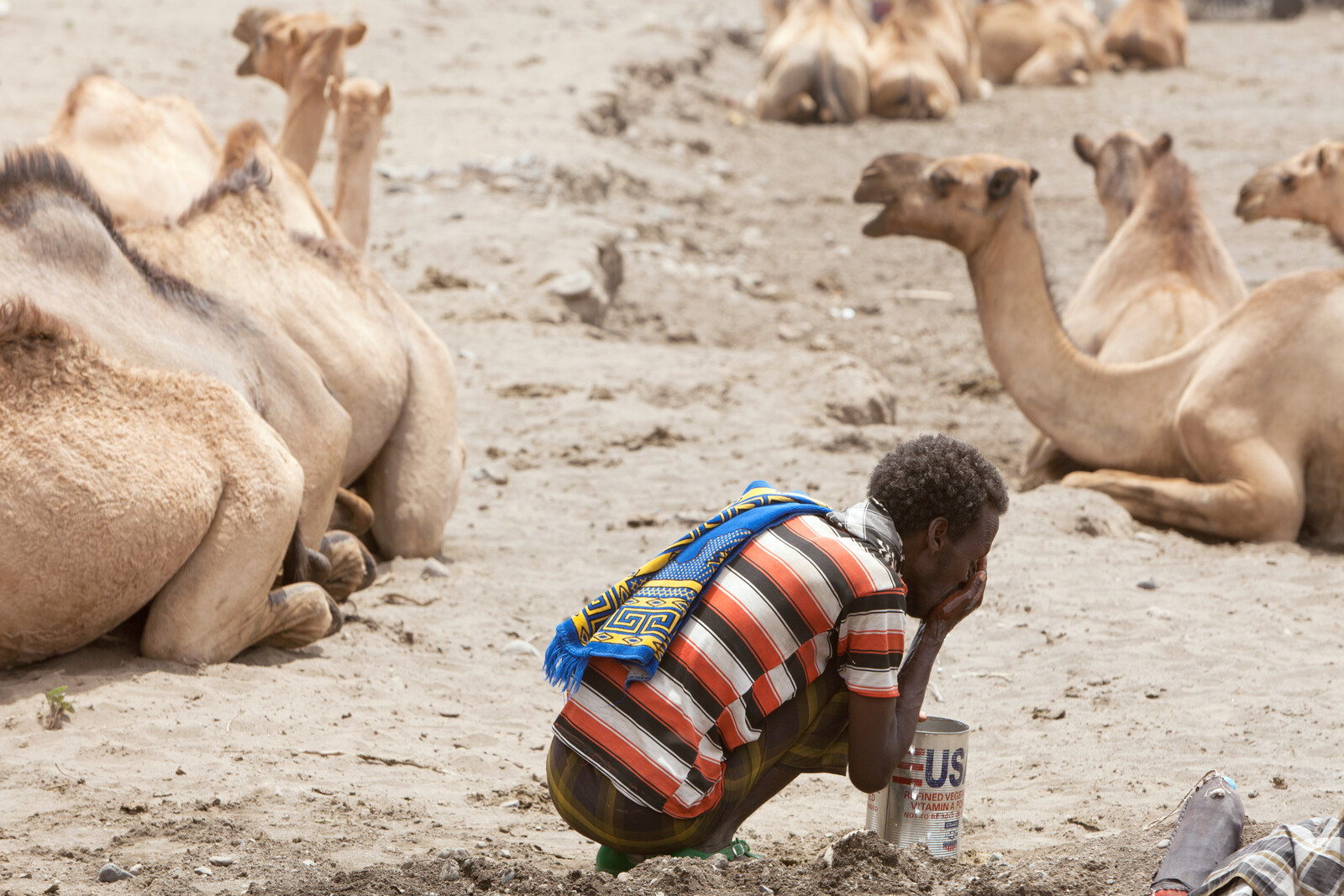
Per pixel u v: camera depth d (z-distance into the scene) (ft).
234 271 78.95
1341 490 101.14
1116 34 368.89
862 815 56.80
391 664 71.72
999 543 94.63
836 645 44.45
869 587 43.55
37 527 60.13
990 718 67.67
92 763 55.42
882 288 190.80
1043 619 80.89
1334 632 79.51
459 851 44.55
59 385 62.44
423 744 61.26
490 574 88.02
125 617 65.41
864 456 117.91
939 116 296.71
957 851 48.01
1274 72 355.97
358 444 83.51
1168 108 304.50
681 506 103.19
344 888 42.16
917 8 322.96
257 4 313.94
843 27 302.45
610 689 44.14
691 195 228.43
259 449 67.15
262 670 67.87
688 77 317.01
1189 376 106.11
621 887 41.96
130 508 61.82
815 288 189.37
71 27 266.36
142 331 68.23
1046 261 111.04
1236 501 99.76
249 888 42.80
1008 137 279.08
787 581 43.68
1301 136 266.57
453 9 355.15
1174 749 62.54
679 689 43.50
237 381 71.77
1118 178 128.47
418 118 239.50
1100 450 109.29
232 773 55.16
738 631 43.55
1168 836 47.44
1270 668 73.36
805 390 136.46
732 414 128.16
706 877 42.42
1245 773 59.52
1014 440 134.41
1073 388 109.40
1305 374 100.53
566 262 163.73
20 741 57.21
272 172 88.53
